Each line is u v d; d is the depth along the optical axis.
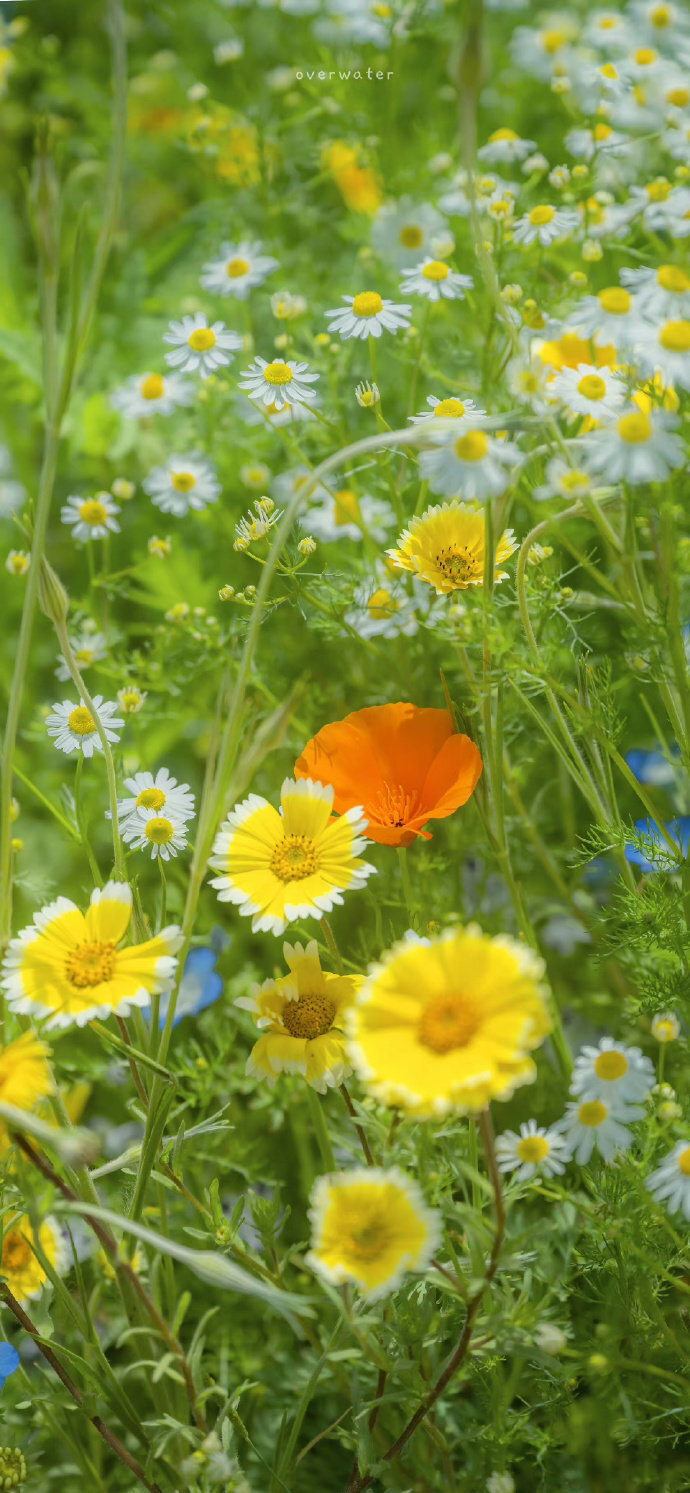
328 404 1.30
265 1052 1.01
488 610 1.04
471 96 0.98
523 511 1.25
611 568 1.26
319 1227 0.96
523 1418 1.07
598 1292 1.08
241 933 1.28
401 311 1.16
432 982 0.95
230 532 1.35
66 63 1.74
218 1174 1.20
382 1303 1.03
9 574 1.43
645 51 1.29
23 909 1.29
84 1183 1.03
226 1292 1.17
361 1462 1.03
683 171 1.20
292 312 1.24
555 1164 1.03
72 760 1.37
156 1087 1.01
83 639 1.26
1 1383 1.06
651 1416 1.09
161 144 1.66
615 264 1.29
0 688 1.39
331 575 1.18
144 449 1.41
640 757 1.27
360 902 1.26
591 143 1.28
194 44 1.66
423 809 1.08
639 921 1.10
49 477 0.98
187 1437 1.01
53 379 0.98
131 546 1.43
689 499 1.09
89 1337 1.04
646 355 1.03
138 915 1.04
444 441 1.00
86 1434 1.14
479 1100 0.94
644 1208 1.06
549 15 1.41
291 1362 1.15
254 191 1.41
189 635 1.26
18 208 1.64
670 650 1.06
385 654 1.23
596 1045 1.21
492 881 1.26
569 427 1.05
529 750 1.24
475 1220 0.98
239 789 1.01
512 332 1.03
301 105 1.47
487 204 1.20
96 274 0.98
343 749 1.08
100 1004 0.98
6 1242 1.04
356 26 1.39
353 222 1.39
